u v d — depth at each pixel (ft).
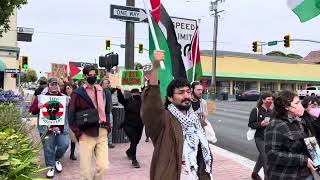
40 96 24.61
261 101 22.70
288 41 119.65
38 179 11.61
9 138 12.53
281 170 13.34
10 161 11.17
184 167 11.28
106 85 32.12
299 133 13.43
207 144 11.90
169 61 19.22
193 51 22.25
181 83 11.80
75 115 20.57
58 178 24.58
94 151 21.09
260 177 25.27
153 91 11.12
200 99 21.07
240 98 168.66
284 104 13.44
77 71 60.23
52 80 24.98
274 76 215.72
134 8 33.42
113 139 37.37
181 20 23.07
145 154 32.76
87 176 20.35
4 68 118.73
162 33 18.24
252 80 208.95
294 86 229.04
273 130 13.51
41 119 24.45
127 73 30.91
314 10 17.78
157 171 11.12
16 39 138.31
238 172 27.37
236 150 37.93
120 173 26.22
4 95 41.93
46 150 24.40
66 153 32.78
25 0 53.11
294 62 226.99
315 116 17.44
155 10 17.31
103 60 43.70
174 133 11.34
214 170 28.02
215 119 71.51
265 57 220.84
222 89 199.82
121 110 37.29
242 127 58.23
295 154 13.17
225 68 199.52
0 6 50.24
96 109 20.53
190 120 11.70
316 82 235.81
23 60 123.03
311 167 13.01
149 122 11.24
